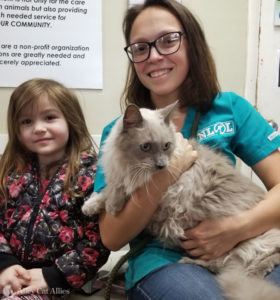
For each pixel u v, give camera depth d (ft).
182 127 4.59
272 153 4.37
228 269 3.44
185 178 3.78
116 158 3.71
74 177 4.70
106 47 6.35
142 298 3.37
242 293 2.94
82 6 6.13
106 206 3.85
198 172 3.81
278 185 4.02
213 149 4.19
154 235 4.10
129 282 3.76
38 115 4.76
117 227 3.77
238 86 6.67
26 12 6.03
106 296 3.96
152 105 5.11
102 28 6.27
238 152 4.58
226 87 6.65
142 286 3.43
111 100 6.54
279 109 6.73
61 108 4.91
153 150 3.59
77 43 6.24
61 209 4.51
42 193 4.67
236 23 6.42
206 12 6.32
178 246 3.91
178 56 4.40
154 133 3.58
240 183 3.91
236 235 3.50
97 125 6.58
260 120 4.52
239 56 6.56
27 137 4.78
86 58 6.31
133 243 4.33
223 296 3.01
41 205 4.54
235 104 4.59
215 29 6.41
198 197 3.67
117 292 4.58
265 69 6.60
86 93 6.45
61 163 4.91
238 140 4.45
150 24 4.32
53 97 4.82
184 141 4.02
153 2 4.50
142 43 4.41
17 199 4.66
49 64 6.26
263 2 6.33
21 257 4.44
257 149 4.33
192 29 4.47
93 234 4.42
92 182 4.67
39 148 4.75
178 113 4.67
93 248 4.34
